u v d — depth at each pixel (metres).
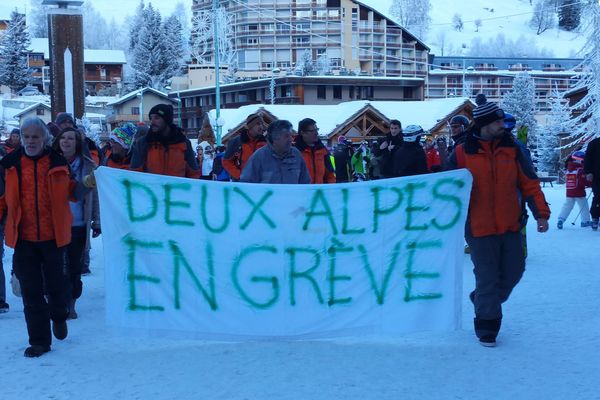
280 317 5.93
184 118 72.62
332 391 4.77
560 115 43.31
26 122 5.56
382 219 5.93
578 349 5.66
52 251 5.75
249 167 6.61
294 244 5.89
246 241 5.86
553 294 7.73
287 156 6.64
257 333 5.91
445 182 5.87
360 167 20.72
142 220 5.77
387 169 9.30
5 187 5.67
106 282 5.79
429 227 5.93
